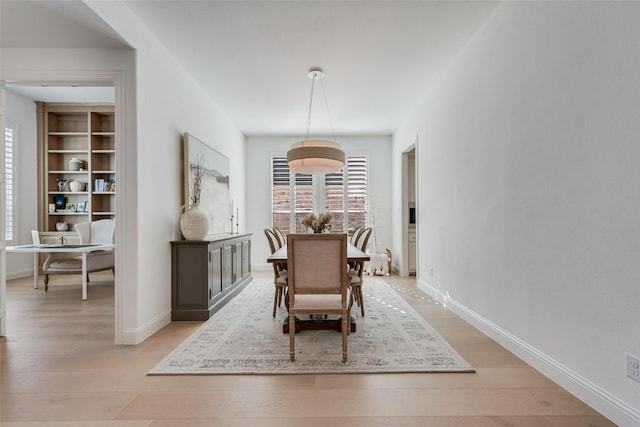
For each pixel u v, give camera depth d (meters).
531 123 2.23
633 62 1.49
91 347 2.58
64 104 5.94
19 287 4.90
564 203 1.92
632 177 1.49
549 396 1.84
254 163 6.80
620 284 1.56
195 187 3.85
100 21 2.31
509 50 2.49
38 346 2.60
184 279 3.37
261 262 6.76
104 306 3.82
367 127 6.19
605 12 1.63
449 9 2.68
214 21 2.81
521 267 2.35
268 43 3.19
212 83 4.12
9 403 1.78
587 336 1.76
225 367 2.21
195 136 4.07
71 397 1.84
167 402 1.79
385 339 2.73
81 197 6.11
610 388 1.62
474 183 3.07
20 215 5.57
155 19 2.76
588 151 1.75
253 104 4.89
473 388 1.93
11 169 5.45
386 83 4.16
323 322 2.98
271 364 2.26
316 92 4.44
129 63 2.69
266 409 1.72
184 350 2.50
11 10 2.17
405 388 1.94
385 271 5.99
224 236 4.25
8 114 5.41
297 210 6.77
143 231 2.80
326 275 2.37
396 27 2.93
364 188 6.76
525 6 2.29
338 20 2.82
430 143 4.33
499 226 2.64
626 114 1.52
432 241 4.27
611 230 1.61
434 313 3.52
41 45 2.64
